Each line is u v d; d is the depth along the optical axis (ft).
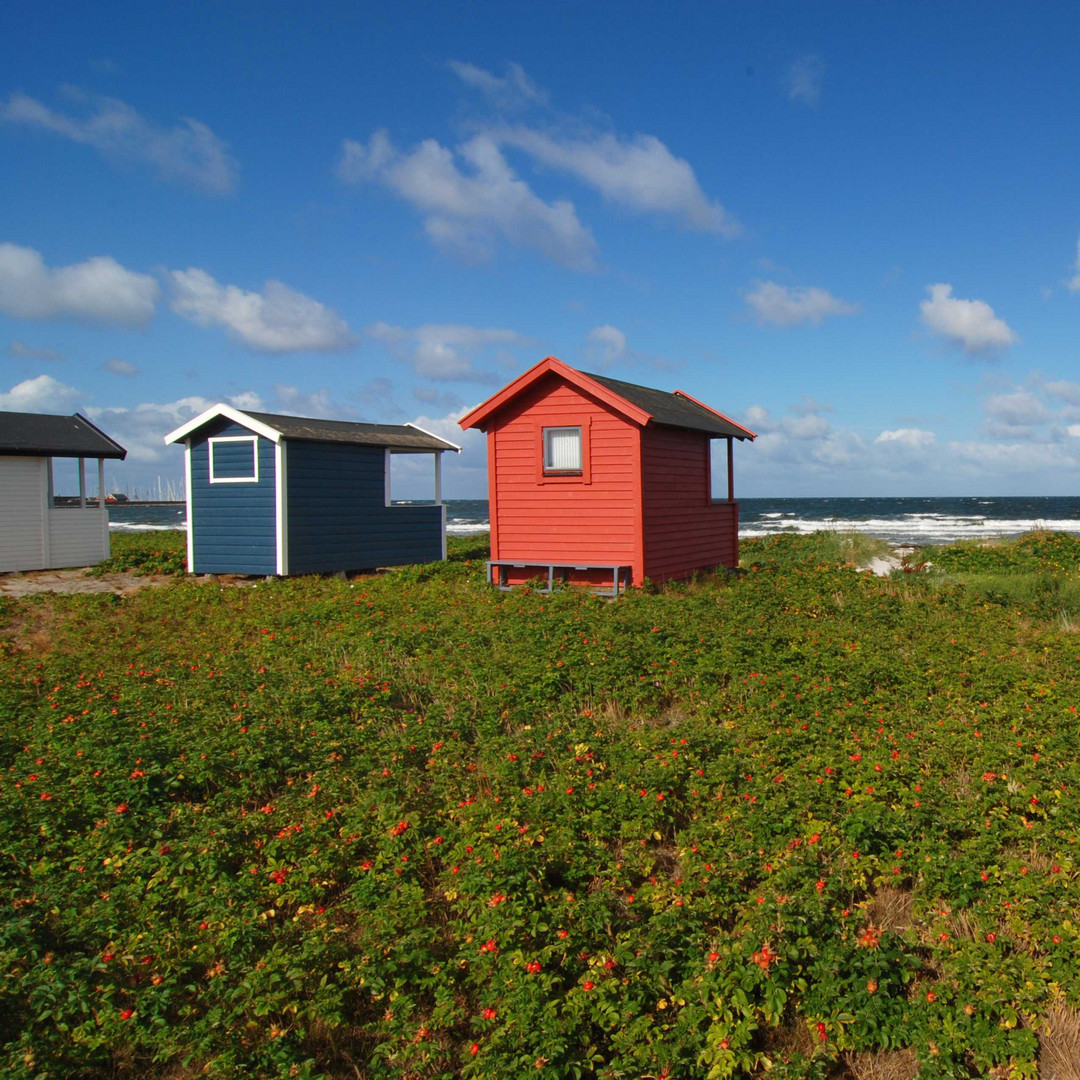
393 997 16.92
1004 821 21.24
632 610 43.80
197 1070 15.98
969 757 25.27
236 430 63.21
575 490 53.21
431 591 53.47
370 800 23.47
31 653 42.86
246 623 46.39
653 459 53.78
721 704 30.42
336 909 19.76
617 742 27.20
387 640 39.73
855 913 18.35
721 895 19.01
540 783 24.17
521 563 54.49
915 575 61.57
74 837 22.45
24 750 27.89
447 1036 16.63
